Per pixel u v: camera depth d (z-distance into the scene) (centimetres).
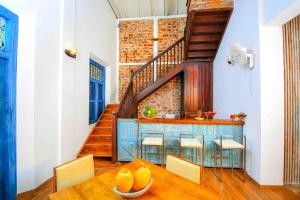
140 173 96
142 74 507
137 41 557
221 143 252
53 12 263
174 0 475
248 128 268
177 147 308
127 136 325
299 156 233
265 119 231
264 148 231
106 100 506
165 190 102
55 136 268
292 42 232
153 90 457
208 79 453
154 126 315
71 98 306
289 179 235
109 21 502
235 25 307
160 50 547
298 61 230
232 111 327
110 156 331
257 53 240
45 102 246
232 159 298
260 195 215
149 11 527
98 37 428
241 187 235
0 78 196
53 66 263
